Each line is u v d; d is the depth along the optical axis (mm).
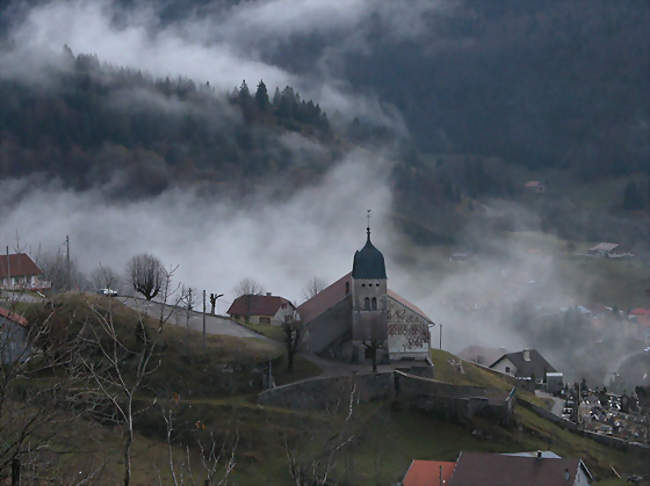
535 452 100938
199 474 82625
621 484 99750
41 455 43000
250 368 106375
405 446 101250
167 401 85062
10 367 41719
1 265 104750
